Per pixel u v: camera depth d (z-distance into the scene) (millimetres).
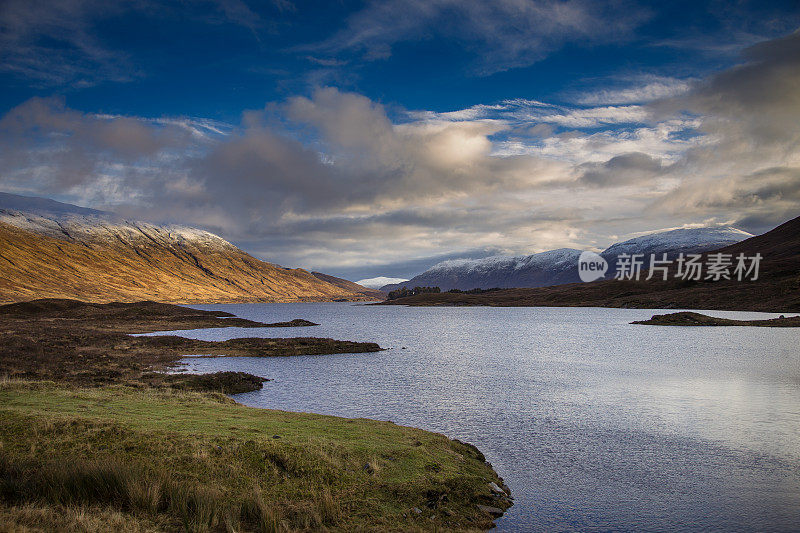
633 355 66000
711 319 127688
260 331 123250
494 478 19391
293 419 23547
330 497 15008
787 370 50531
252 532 13148
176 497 14086
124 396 27281
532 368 54375
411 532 13961
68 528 11914
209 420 21500
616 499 18125
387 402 35688
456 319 188250
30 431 17594
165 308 167500
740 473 20906
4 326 91125
